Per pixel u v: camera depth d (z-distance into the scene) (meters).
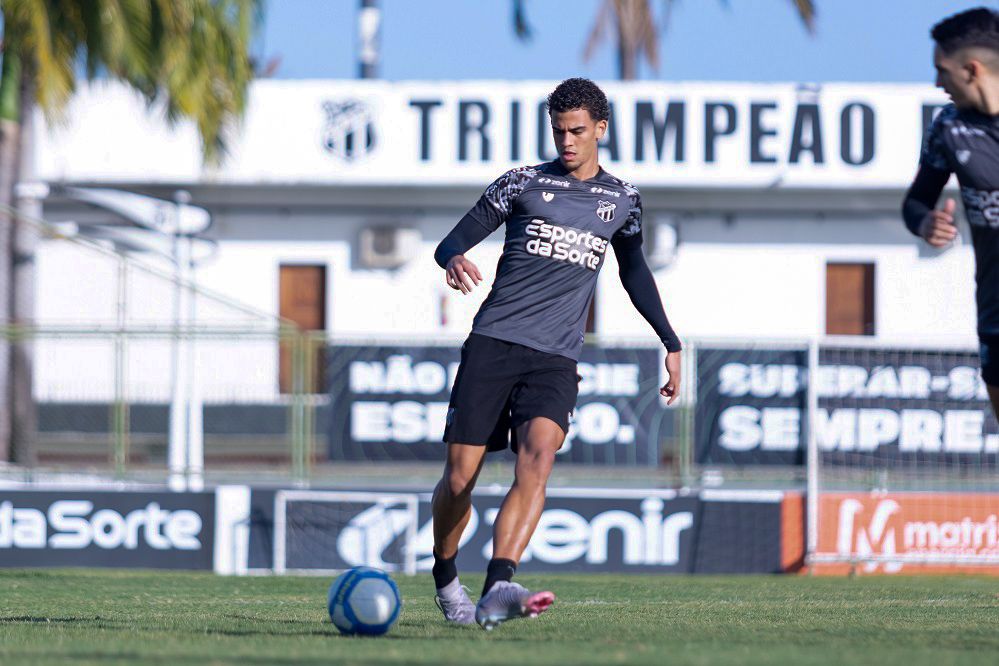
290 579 36.97
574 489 43.34
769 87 66.88
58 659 12.62
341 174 67.88
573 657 12.34
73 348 60.12
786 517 42.59
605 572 42.81
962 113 15.22
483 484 44.56
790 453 42.75
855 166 66.81
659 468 43.66
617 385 43.78
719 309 69.56
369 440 44.59
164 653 13.16
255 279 70.31
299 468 44.72
